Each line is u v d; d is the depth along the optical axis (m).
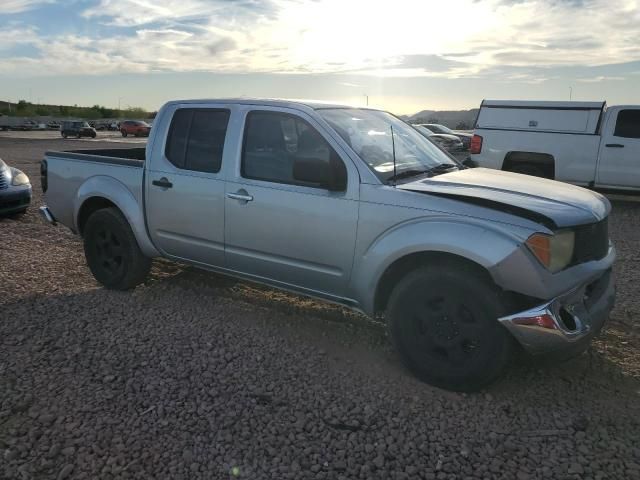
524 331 3.27
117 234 5.35
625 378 3.83
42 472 2.82
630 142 11.08
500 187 3.78
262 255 4.38
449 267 3.54
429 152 4.70
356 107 4.71
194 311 4.97
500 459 2.96
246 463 2.90
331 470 2.86
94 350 4.15
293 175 3.89
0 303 5.10
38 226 8.62
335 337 4.48
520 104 12.20
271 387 3.65
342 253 3.93
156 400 3.47
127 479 2.77
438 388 3.66
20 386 3.62
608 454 3.00
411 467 2.89
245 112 4.49
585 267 3.52
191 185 4.69
